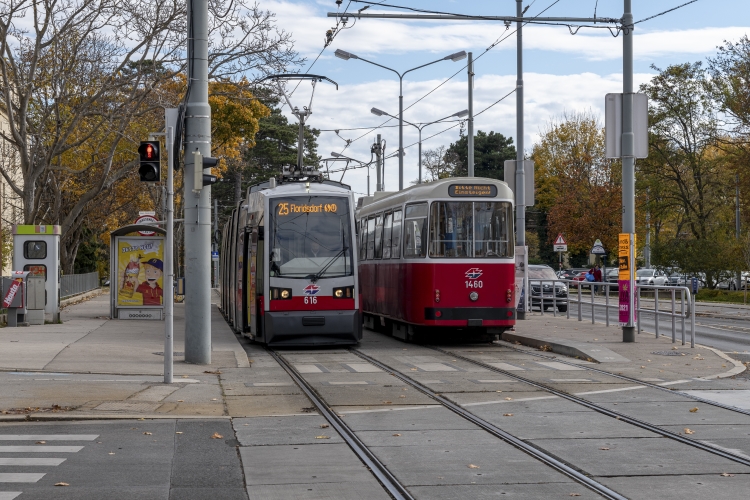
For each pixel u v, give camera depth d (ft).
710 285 178.81
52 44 106.22
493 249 70.13
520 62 92.99
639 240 234.79
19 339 69.00
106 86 106.22
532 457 29.63
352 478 26.66
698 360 57.57
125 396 41.88
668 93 194.18
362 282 93.09
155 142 47.80
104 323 90.02
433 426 35.50
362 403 41.55
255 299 69.31
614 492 24.79
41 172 108.68
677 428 34.60
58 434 33.53
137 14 102.06
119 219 190.49
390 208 80.12
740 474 27.04
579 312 88.53
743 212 171.22
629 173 68.69
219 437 33.04
